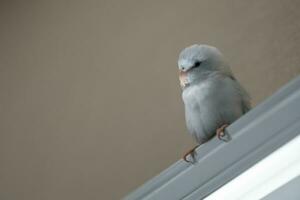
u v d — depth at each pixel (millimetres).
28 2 1093
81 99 958
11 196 917
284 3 883
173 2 972
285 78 831
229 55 880
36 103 985
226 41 894
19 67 1033
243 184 624
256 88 841
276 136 604
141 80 931
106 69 967
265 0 898
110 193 861
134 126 898
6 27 1083
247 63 865
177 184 640
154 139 875
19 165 939
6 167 946
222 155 625
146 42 959
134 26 983
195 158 636
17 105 997
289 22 865
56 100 974
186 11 952
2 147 966
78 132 930
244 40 883
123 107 921
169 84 906
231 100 730
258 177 619
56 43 1029
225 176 622
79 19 1035
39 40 1044
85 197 873
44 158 930
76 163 905
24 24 1073
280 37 862
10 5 1104
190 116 740
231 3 922
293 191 623
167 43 940
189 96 740
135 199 657
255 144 612
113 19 1008
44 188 904
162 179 648
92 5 1039
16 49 1054
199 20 932
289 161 609
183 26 940
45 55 1025
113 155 889
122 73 952
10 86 1021
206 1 944
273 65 847
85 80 972
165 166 847
